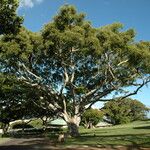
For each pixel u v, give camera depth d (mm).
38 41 45094
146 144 31938
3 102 69312
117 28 47062
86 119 107562
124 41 45750
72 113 52906
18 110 73938
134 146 30594
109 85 53375
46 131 84438
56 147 32281
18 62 48625
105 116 122000
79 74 52969
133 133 50562
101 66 50469
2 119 76375
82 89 51844
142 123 95625
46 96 55469
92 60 50031
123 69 50562
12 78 50688
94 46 43500
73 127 52031
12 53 44000
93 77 52125
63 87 51188
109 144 33156
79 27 43750
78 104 52938
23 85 53906
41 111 75188
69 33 42562
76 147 31312
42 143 38219
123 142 34750
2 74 50531
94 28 45625
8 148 33031
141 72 49969
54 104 54000
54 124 120062
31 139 48156
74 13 45219
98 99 53375
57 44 45406
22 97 62031
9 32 26312
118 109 119438
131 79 51312
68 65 49656
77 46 44812
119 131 60094
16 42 44875
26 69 49719
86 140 39875
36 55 48156
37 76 50812
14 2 24859
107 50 45969
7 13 25000
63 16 44781
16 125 102938
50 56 47969
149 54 46250
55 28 44469
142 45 47781
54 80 54781
